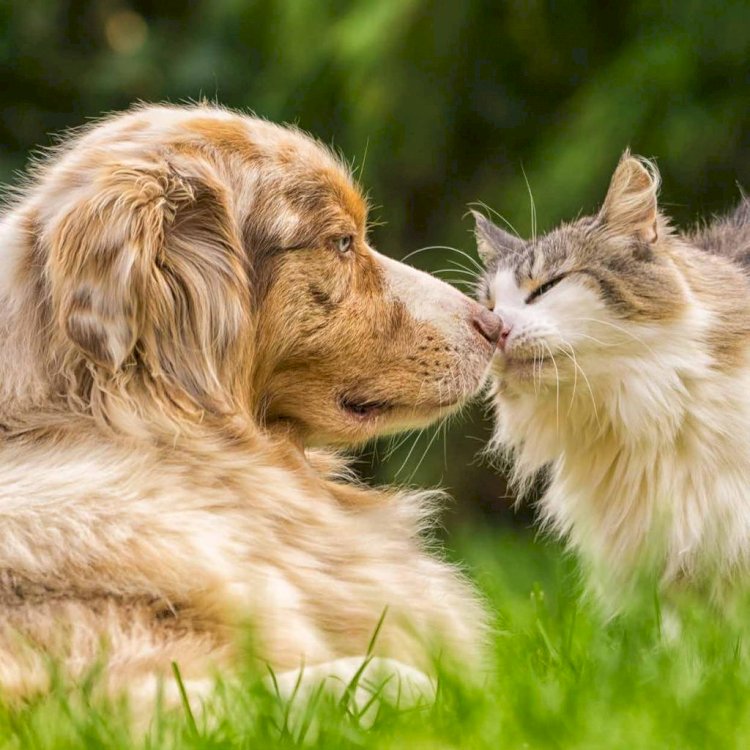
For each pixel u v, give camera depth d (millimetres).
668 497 8555
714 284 9188
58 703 5109
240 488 6227
